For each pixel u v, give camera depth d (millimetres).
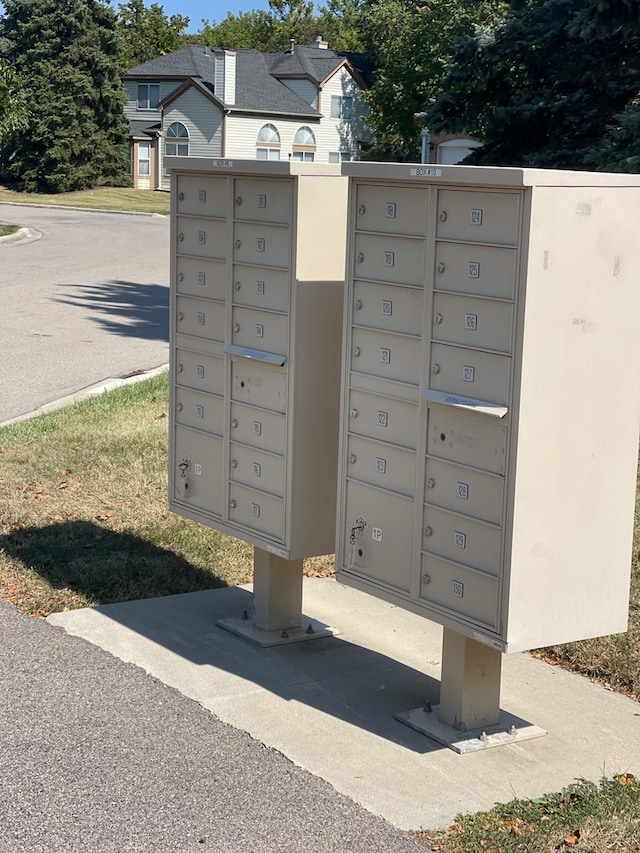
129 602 6730
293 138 61531
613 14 11039
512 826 4406
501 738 5145
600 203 4500
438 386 4824
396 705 5508
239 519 6098
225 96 59188
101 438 10156
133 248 30938
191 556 7535
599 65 12336
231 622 6402
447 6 48219
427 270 4801
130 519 8172
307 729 5191
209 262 6070
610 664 5984
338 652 6152
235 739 5055
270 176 5602
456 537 4828
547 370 4504
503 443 4566
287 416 5676
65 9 56938
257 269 5762
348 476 5371
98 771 4723
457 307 4699
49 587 6867
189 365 6305
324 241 5574
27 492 8625
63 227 37344
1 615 6430
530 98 12422
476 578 4762
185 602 6781
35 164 56906
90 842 4215
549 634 4750
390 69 52875
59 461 9422
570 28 11406
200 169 5914
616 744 5199
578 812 4523
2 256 27531
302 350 5594
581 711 5539
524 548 4598
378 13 58188
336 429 5777
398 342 5027
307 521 5781
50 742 4957
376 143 58094
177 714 5277
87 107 58125
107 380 13164
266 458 5863
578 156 11898
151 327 17547
